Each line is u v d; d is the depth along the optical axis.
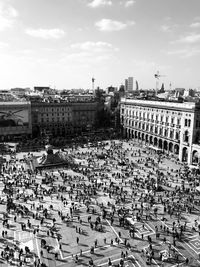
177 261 51.12
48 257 51.03
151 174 100.19
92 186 85.62
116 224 63.88
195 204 74.88
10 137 152.50
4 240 55.94
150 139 155.38
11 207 69.62
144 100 158.88
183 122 123.12
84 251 53.31
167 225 64.06
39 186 84.81
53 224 62.69
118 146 145.75
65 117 178.38
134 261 50.69
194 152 117.44
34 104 166.12
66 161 112.25
